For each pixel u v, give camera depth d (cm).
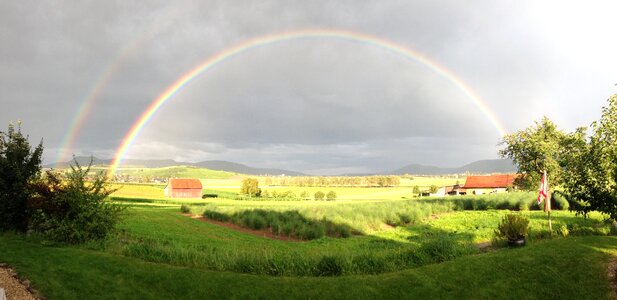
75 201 2530
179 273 1848
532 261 1975
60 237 2491
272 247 3519
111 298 1591
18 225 2831
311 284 1747
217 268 1992
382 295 1648
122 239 2991
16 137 2855
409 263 2138
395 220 5350
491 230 3841
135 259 2109
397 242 3794
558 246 2258
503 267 1916
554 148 5794
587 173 2062
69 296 1596
